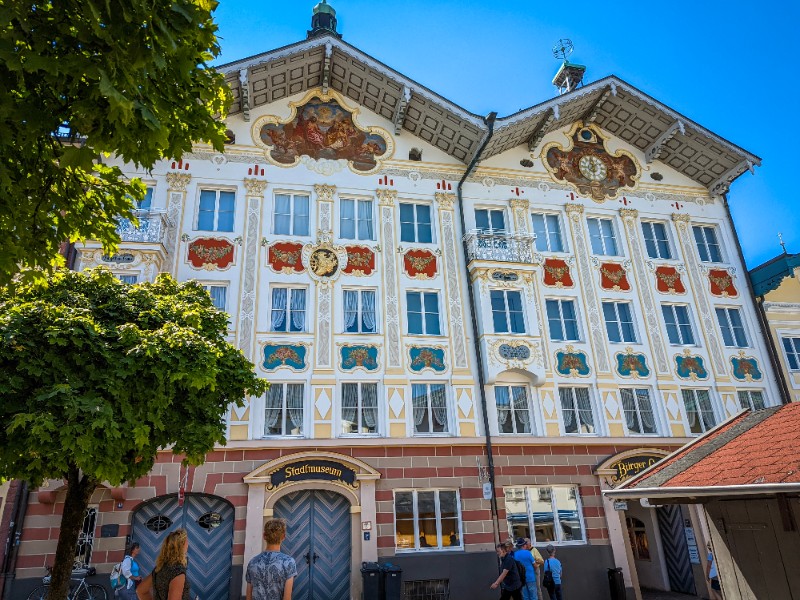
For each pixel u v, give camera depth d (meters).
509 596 12.52
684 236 22.56
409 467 17.34
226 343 10.95
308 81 20.91
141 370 8.54
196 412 9.49
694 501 6.73
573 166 22.62
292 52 19.22
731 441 6.92
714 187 23.47
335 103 21.23
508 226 21.23
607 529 17.94
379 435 17.59
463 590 16.50
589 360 19.88
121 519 15.52
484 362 18.75
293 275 18.73
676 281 21.75
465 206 21.02
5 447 7.66
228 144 19.81
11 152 5.61
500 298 19.88
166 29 4.78
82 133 5.41
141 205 18.64
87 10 4.45
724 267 22.47
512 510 17.81
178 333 9.05
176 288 11.80
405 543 16.86
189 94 6.03
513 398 19.03
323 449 16.94
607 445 18.83
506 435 18.34
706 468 6.37
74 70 4.62
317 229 19.39
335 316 18.50
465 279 20.00
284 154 20.14
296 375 17.69
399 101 20.44
